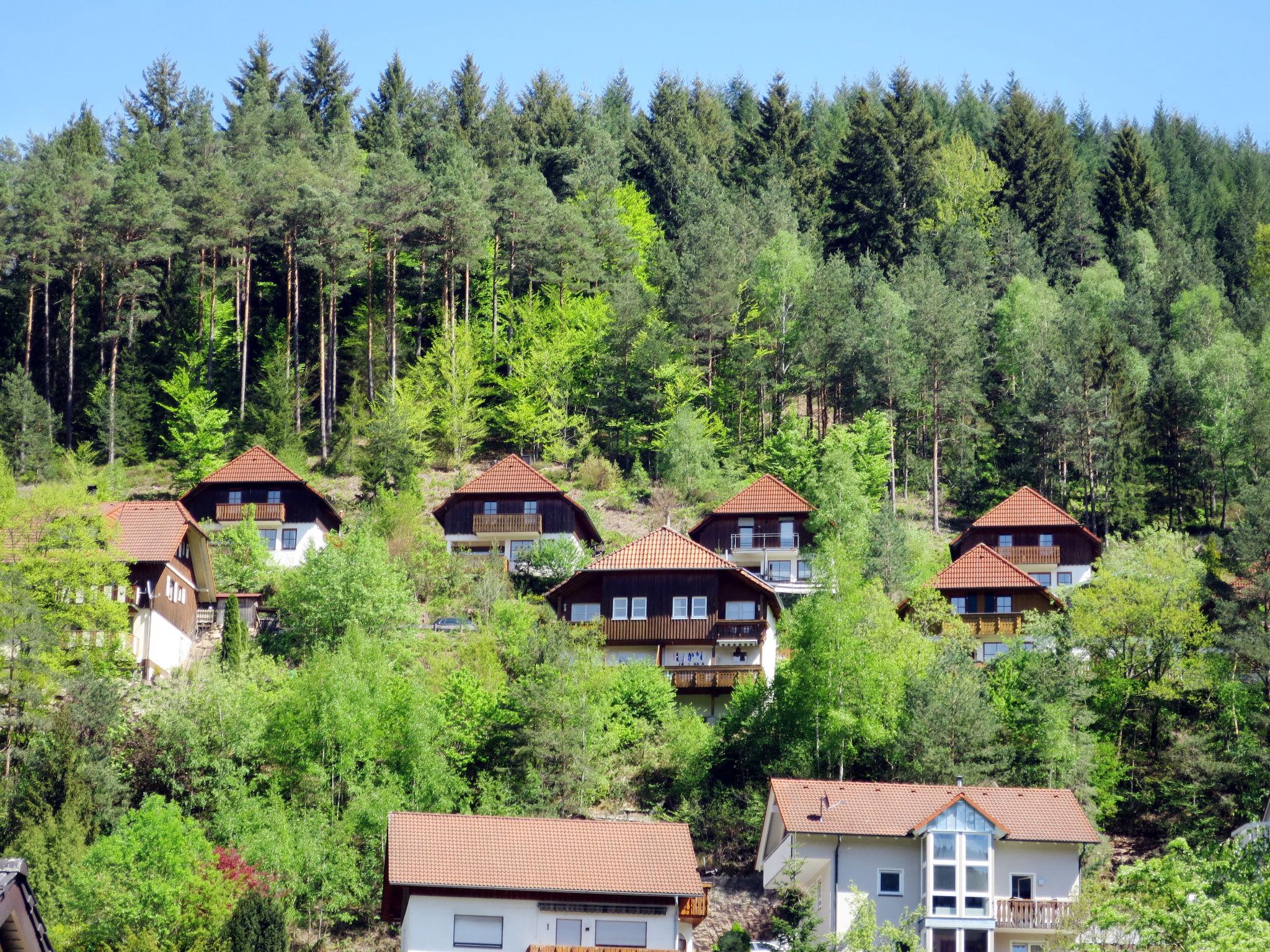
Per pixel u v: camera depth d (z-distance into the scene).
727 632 139.50
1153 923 65.50
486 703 118.56
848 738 115.81
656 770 119.25
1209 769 113.69
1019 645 131.75
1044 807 100.94
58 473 195.75
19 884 41.44
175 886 85.38
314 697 111.06
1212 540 156.38
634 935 88.38
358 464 197.00
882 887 98.12
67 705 109.31
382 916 93.56
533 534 173.12
